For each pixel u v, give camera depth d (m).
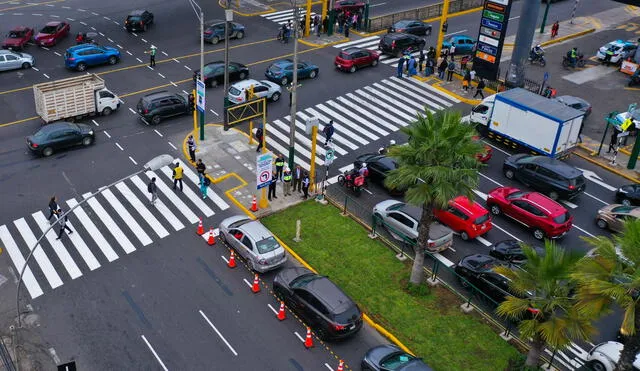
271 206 33.69
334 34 57.59
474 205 32.25
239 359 24.22
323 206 34.12
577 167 39.56
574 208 35.47
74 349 24.28
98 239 30.59
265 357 24.38
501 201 33.94
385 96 47.00
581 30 61.41
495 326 26.50
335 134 41.59
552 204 32.53
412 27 56.41
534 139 38.81
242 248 29.05
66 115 39.91
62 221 29.66
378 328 26.09
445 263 30.39
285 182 34.16
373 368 22.83
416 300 27.77
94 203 33.12
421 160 24.70
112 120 41.16
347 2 61.34
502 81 49.81
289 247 30.70
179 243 30.66
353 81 48.94
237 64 47.22
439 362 24.56
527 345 25.50
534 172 36.41
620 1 48.59
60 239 30.41
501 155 40.41
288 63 47.38
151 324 25.67
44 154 36.59
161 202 33.59
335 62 50.44
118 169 36.06
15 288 27.31
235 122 37.81
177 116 42.44
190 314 26.30
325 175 35.00
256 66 49.94
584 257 20.14
